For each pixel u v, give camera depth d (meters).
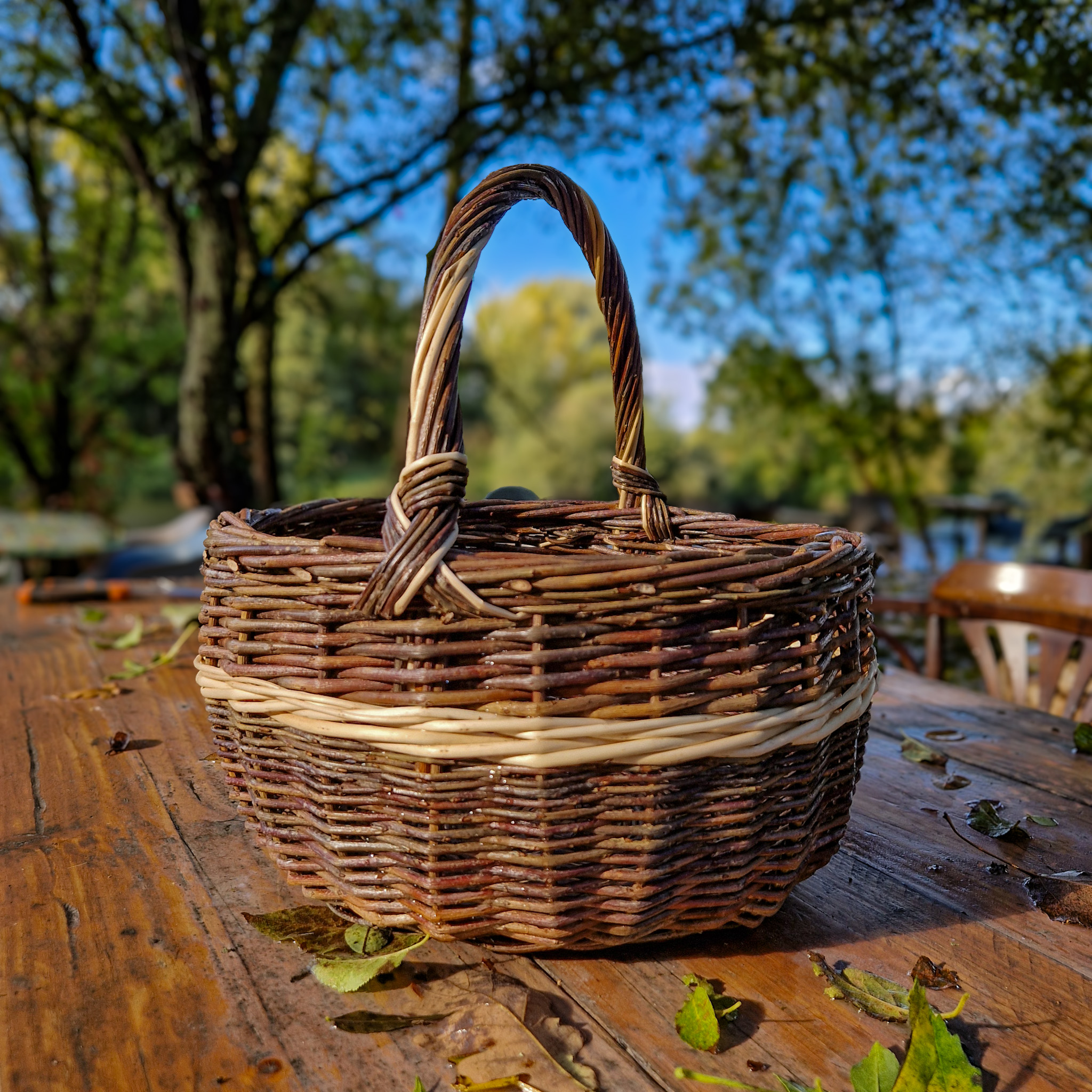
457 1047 0.62
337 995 0.69
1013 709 1.51
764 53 3.99
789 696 0.68
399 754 0.64
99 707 1.47
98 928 0.79
